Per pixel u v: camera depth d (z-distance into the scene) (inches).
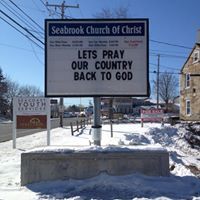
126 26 471.2
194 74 1691.7
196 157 817.5
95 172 405.1
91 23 473.1
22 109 759.7
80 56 473.4
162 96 3949.3
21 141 979.9
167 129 1269.7
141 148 417.1
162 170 406.9
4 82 4379.9
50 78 473.4
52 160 406.3
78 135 1088.8
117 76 471.5
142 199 345.1
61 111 1729.8
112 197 353.7
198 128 1396.4
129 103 4594.0
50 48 473.1
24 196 363.6
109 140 850.8
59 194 366.0
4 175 474.9
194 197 351.9
